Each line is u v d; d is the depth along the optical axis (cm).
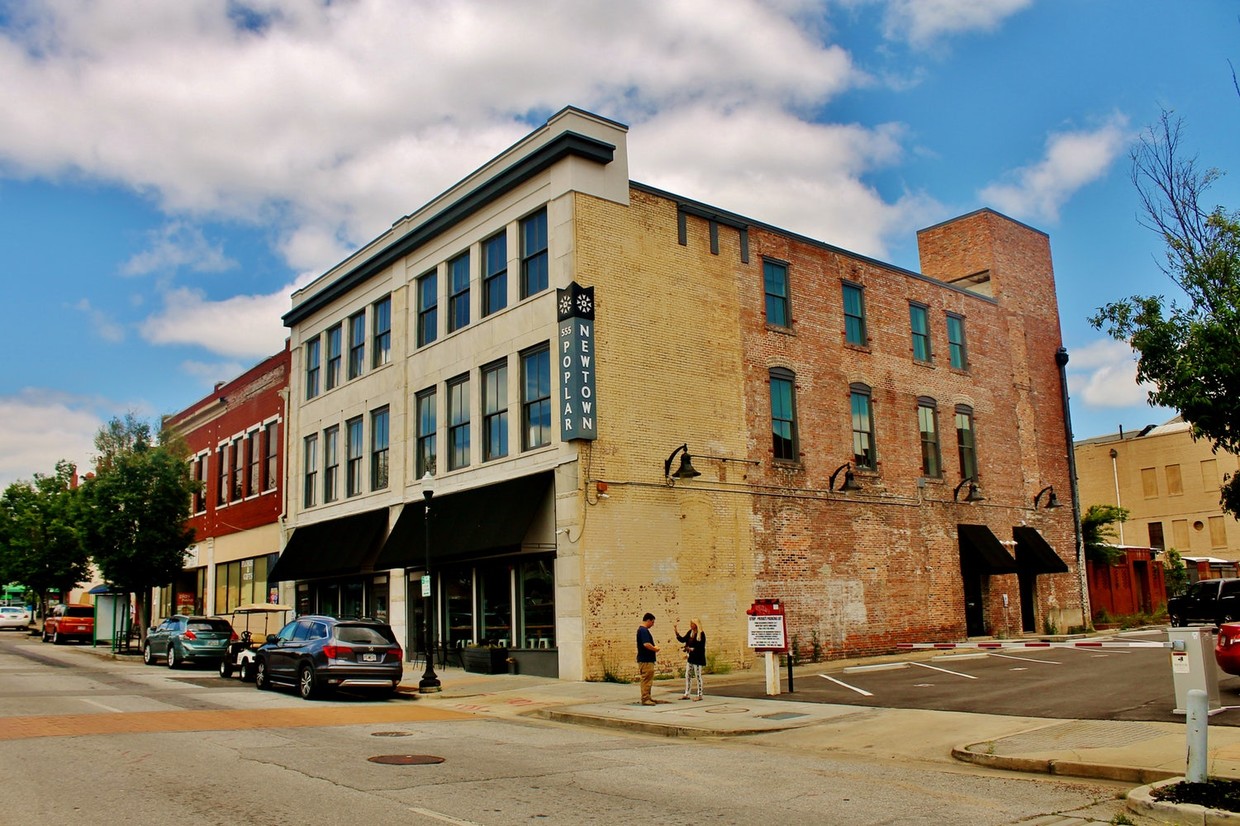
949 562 3272
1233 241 1004
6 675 2662
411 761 1238
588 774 1163
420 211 3075
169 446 3966
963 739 1398
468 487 2725
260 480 4016
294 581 3650
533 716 1858
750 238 2906
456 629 2738
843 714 1691
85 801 956
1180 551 6444
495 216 2750
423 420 3011
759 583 2700
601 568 2352
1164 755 1167
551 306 2508
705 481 2617
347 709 1914
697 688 1980
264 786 1048
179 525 3888
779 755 1348
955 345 3534
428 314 3056
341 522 3328
